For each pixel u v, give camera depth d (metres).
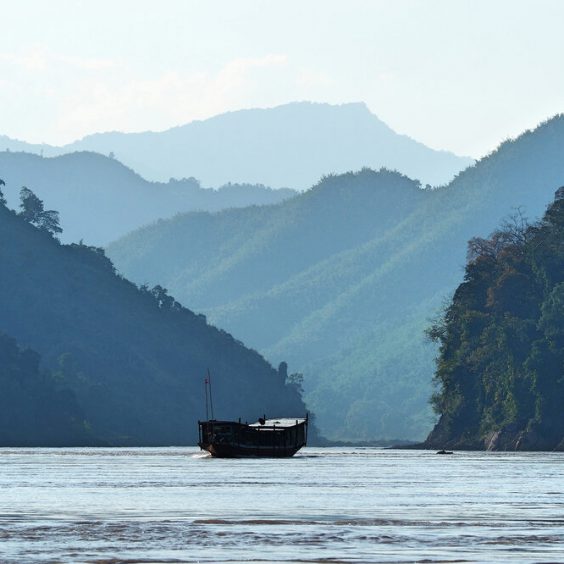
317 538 136.50
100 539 135.75
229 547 128.88
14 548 128.12
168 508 177.00
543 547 128.38
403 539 135.50
